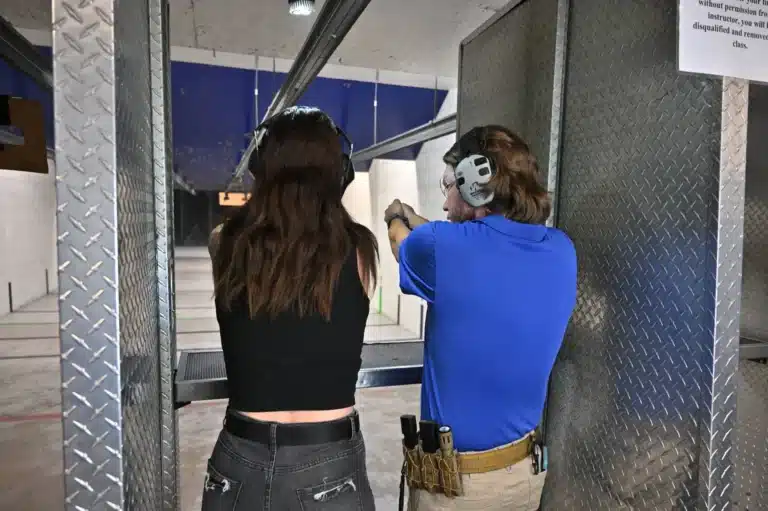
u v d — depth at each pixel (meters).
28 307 7.18
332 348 0.84
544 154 1.50
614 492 1.27
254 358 0.83
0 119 1.04
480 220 0.99
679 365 1.09
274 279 0.80
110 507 0.67
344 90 4.11
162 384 1.29
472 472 0.98
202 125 3.97
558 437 1.49
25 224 7.44
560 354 1.48
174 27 2.57
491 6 2.27
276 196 0.84
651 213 1.16
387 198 6.55
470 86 1.94
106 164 0.64
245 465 0.83
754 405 1.53
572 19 1.42
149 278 1.02
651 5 1.16
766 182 1.58
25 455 2.59
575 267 1.04
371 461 2.63
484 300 0.94
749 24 1.01
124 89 0.71
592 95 1.35
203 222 20.25
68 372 0.65
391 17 2.41
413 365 1.46
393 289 6.25
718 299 1.00
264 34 2.67
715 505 1.02
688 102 1.06
